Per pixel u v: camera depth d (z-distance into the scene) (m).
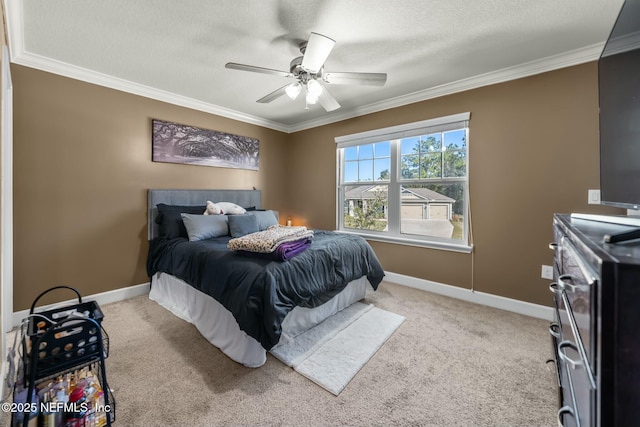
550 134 2.35
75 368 1.17
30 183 2.31
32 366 1.01
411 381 1.60
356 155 3.85
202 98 3.30
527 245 2.48
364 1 1.64
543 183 2.39
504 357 1.83
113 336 2.09
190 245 2.49
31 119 2.30
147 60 2.37
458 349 1.92
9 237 2.10
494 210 2.66
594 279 0.56
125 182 2.86
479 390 1.52
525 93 2.46
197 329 2.20
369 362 1.78
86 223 2.62
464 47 2.16
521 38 2.03
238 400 1.45
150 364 1.74
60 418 1.07
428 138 3.15
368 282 2.95
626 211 2.04
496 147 2.62
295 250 2.08
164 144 3.12
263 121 4.21
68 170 2.51
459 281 2.89
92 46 2.14
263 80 2.78
